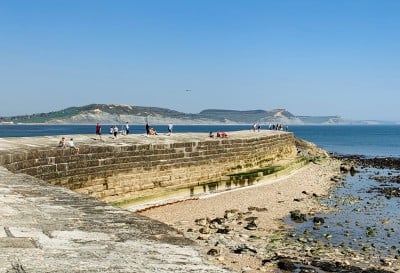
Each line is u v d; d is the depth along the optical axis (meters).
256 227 24.59
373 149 114.31
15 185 11.72
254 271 16.92
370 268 18.36
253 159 45.53
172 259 5.58
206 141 35.59
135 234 6.72
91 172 24.58
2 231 6.69
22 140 26.70
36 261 5.32
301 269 17.61
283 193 37.25
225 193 35.62
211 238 21.61
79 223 7.37
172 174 31.42
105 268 5.18
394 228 25.88
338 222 27.03
